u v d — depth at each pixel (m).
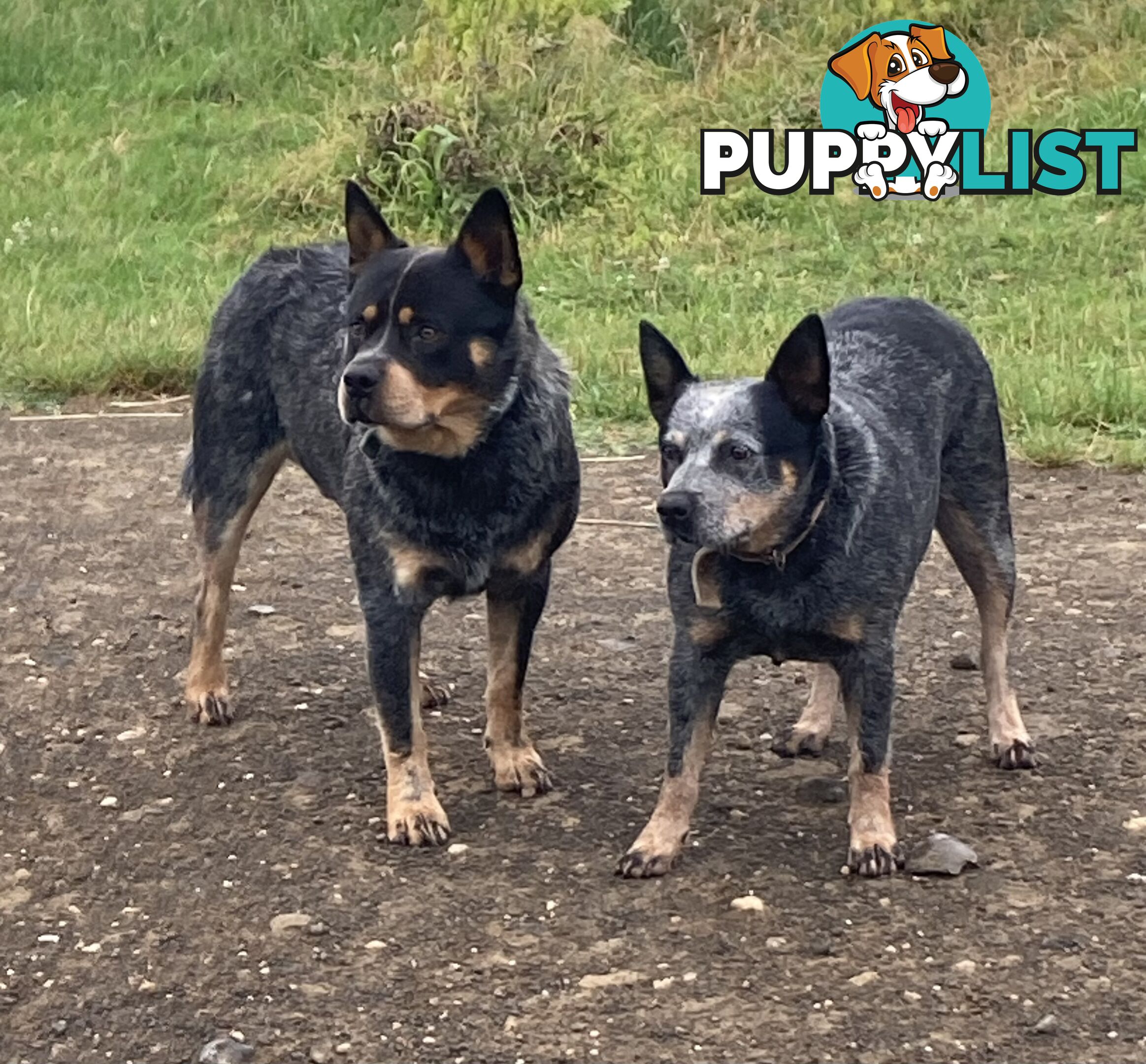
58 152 6.14
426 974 1.90
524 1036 1.80
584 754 2.35
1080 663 2.57
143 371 4.12
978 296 4.36
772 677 2.56
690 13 6.27
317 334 2.34
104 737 2.43
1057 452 3.42
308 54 6.72
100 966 1.94
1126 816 2.14
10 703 2.53
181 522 3.29
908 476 2.06
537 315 4.39
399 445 2.10
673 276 4.66
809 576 1.97
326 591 2.95
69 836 2.18
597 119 5.50
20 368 4.18
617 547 3.12
